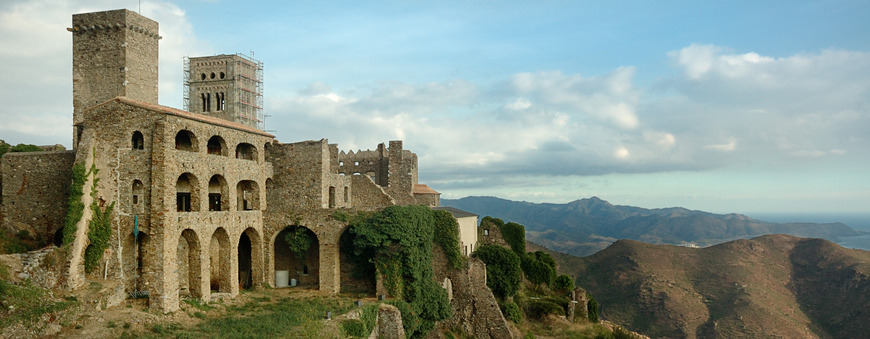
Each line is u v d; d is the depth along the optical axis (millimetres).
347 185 81188
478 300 71188
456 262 70938
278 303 58750
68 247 47781
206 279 55688
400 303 60500
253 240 66688
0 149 74625
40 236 56781
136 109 51656
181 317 49031
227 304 56688
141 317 45344
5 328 36000
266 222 67125
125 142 51906
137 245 52812
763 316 182000
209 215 56188
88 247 50594
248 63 122188
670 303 193250
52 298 42781
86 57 69750
